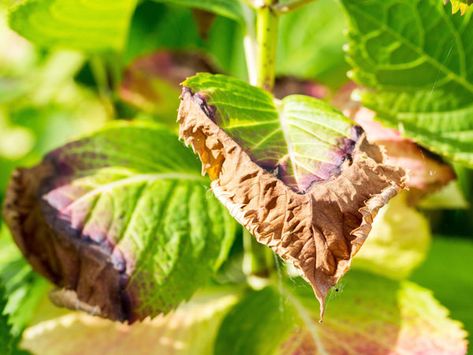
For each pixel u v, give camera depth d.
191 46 0.56
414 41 0.32
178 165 0.34
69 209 0.32
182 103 0.27
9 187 0.33
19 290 0.39
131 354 0.34
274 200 0.25
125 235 0.32
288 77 0.44
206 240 0.32
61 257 0.32
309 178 0.26
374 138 0.34
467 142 0.33
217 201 0.33
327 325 0.32
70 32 0.39
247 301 0.34
